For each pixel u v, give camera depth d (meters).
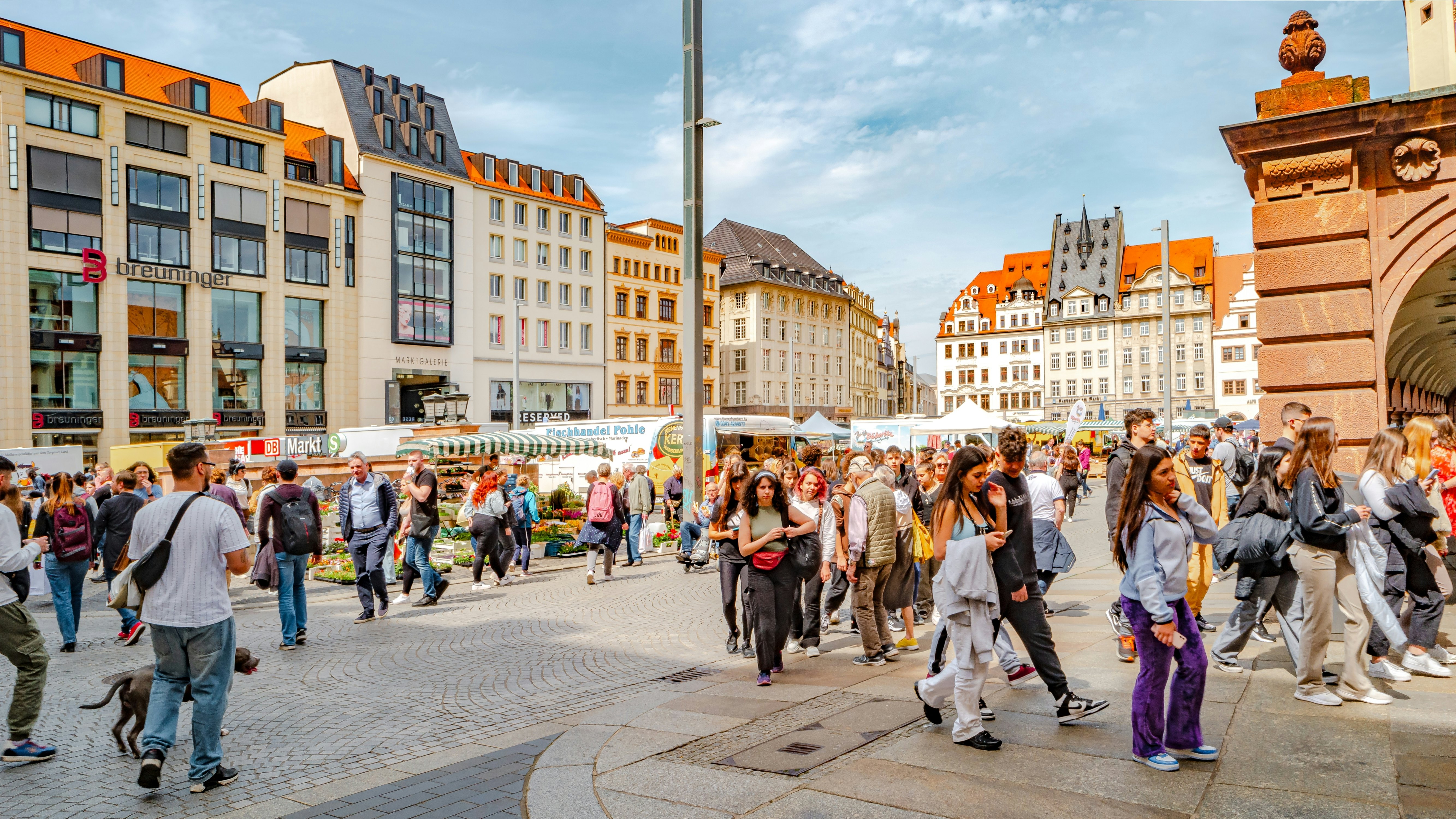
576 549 18.58
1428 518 6.36
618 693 7.40
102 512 9.97
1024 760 5.01
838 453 21.33
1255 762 4.79
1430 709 5.57
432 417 35.22
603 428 29.97
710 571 15.61
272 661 8.93
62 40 43.31
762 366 86.00
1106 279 99.88
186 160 45.12
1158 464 4.78
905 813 4.34
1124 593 4.95
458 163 60.62
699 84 14.91
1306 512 5.64
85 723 6.77
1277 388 9.04
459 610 11.97
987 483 5.40
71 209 41.06
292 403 50.53
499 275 62.72
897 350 148.00
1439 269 9.15
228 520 5.36
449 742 6.13
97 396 42.25
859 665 7.95
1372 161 8.61
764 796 4.67
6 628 5.70
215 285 46.22
